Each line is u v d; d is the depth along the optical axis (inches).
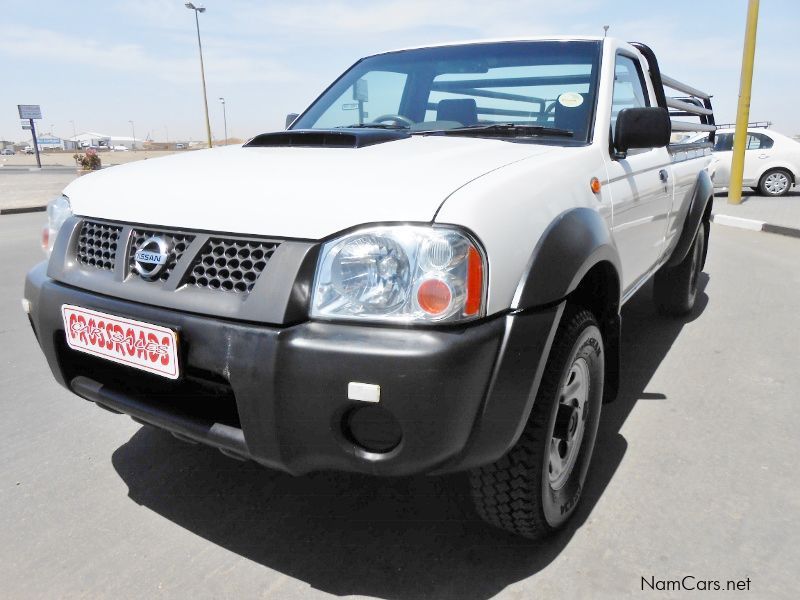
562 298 72.8
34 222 430.3
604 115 104.0
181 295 70.0
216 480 99.3
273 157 84.8
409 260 62.7
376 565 79.8
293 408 63.6
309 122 130.8
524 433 73.0
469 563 79.9
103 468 102.9
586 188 88.7
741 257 289.3
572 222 78.0
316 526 87.7
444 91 122.6
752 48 463.8
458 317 62.8
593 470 101.3
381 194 66.2
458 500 93.4
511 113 115.2
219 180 76.3
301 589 75.8
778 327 176.6
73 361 85.2
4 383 137.6
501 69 117.4
